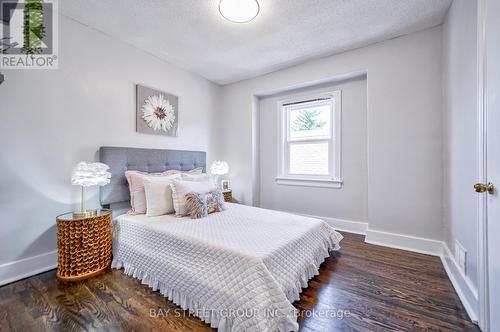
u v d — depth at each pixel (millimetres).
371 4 1909
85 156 2168
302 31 2295
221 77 3523
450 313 1376
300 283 1553
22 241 1816
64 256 1735
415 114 2326
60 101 2006
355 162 2955
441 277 1796
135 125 2576
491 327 1145
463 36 1596
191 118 3297
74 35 2084
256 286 1188
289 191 3506
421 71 2297
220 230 1726
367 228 2607
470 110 1477
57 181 1996
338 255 2219
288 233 1698
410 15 2059
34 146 1868
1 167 1720
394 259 2123
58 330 1250
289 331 1176
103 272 1891
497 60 1077
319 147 3271
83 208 1970
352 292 1597
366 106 2857
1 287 1669
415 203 2338
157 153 2699
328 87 3125
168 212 2229
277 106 3596
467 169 1533
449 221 1964
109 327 1275
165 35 2354
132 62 2547
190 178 2539
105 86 2312
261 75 3436
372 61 2557
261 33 2328
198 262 1461
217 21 2117
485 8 1199
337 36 2393
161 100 2844
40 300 1515
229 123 3818
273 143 3656
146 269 1736
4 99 1725
